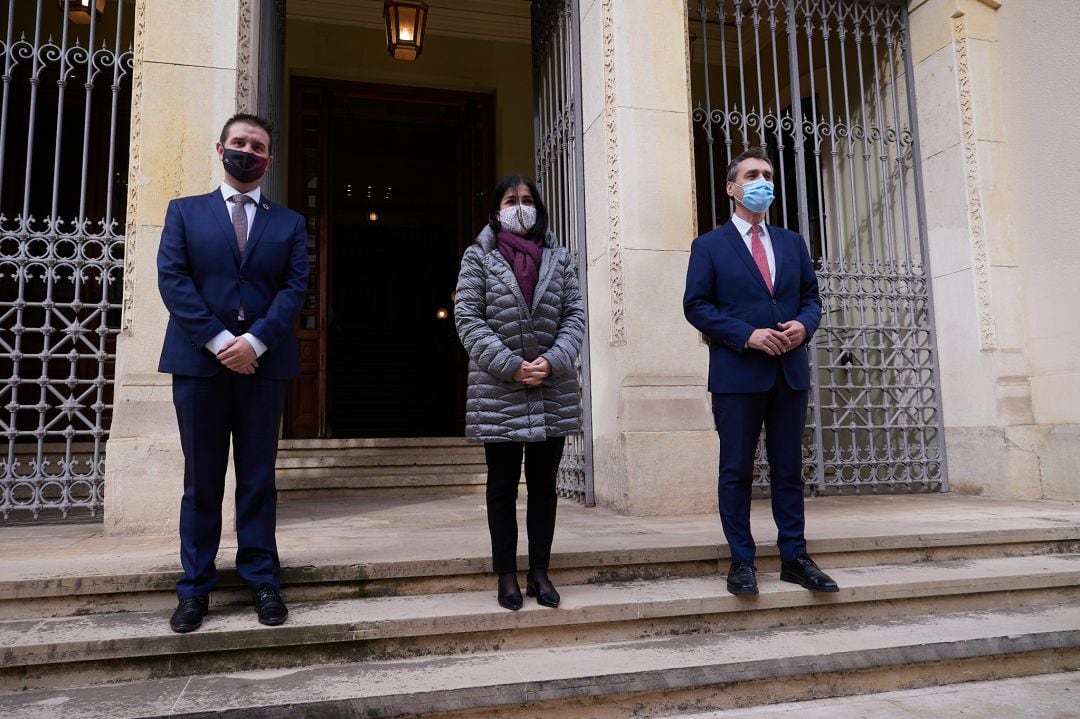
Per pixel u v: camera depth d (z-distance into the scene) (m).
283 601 2.62
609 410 4.88
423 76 8.64
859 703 2.48
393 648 2.56
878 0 6.15
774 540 3.50
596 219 5.11
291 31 8.27
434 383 12.72
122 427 3.91
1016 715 2.37
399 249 19.70
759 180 3.05
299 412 8.02
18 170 6.88
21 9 7.00
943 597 3.13
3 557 3.16
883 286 6.11
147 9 4.20
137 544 3.52
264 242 2.70
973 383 5.62
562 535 3.67
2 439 6.25
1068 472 5.15
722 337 2.97
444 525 4.18
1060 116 5.33
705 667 2.43
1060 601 3.27
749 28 7.78
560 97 6.00
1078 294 5.18
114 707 2.13
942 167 5.88
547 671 2.40
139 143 4.12
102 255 4.21
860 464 5.60
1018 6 5.66
